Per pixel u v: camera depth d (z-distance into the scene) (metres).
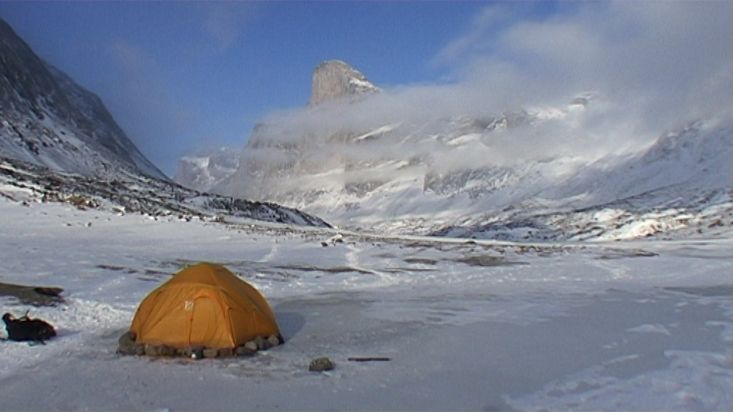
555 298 19.47
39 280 18.08
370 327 14.88
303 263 26.52
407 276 24.38
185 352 11.95
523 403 9.21
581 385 10.05
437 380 10.41
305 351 12.53
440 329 14.66
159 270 21.59
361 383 10.27
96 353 12.09
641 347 12.59
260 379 10.48
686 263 29.94
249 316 12.77
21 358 11.60
